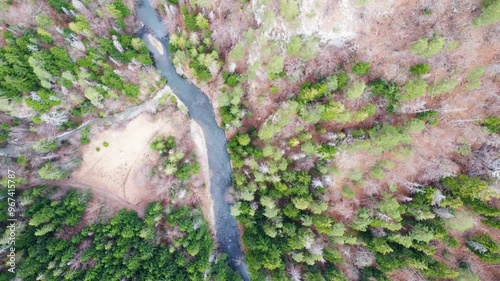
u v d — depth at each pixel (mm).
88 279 45844
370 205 46875
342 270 49156
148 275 48031
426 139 45500
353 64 44031
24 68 47219
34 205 49406
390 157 46719
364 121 46531
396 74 42812
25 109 49250
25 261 45875
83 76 49625
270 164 48812
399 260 45219
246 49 49156
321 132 47312
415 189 46094
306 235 47125
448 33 40312
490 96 42156
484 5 37969
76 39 48938
